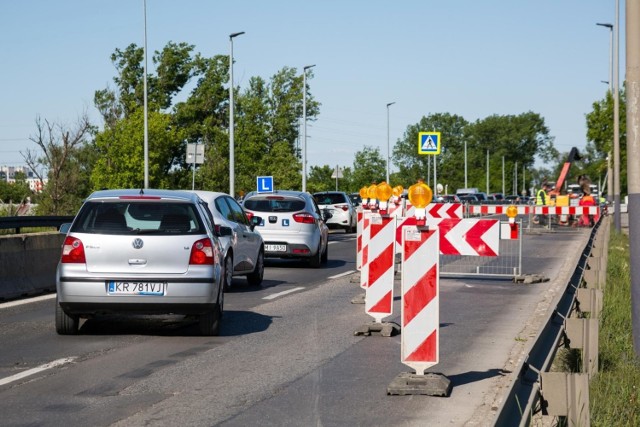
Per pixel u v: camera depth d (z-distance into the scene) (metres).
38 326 15.10
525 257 32.28
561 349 12.48
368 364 11.88
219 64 99.62
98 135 80.81
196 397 9.80
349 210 54.31
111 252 13.60
